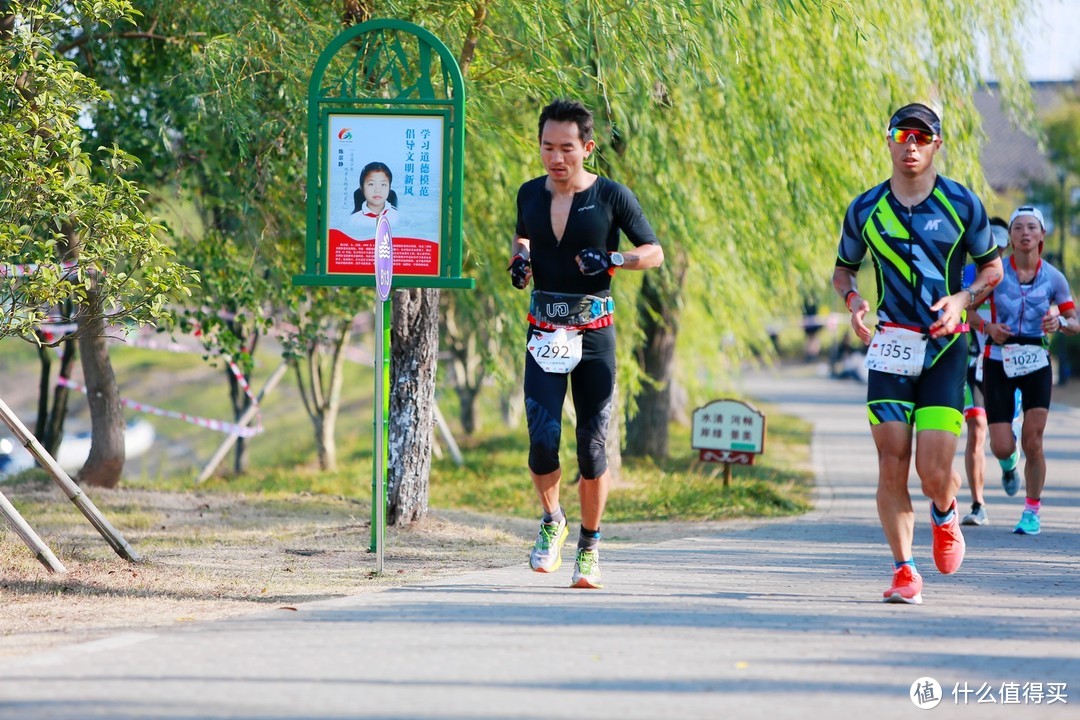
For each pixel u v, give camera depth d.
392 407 29.31
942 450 18.70
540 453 20.30
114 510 32.56
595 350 20.27
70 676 14.03
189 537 28.06
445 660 14.88
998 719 12.73
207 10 31.28
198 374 123.06
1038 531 30.59
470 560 25.03
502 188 36.00
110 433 37.41
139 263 23.62
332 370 57.72
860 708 12.96
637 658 15.01
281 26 30.52
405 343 29.14
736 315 48.97
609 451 44.75
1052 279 30.81
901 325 18.92
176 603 19.67
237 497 36.34
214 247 37.78
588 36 30.05
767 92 35.41
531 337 20.41
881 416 19.02
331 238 24.81
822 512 36.88
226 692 13.29
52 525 29.59
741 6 32.00
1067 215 127.94
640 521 34.44
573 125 19.72
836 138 37.00
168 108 33.59
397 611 18.20
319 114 24.84
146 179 36.09
